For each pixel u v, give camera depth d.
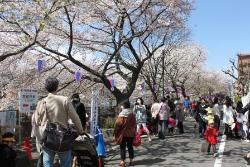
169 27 22.48
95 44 21.59
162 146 16.56
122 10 19.47
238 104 18.55
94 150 8.73
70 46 18.06
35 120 6.60
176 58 51.34
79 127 6.58
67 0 12.93
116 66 22.66
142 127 19.25
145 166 11.96
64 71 22.48
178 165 12.02
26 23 12.62
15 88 19.67
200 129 19.97
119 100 21.16
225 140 18.11
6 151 7.14
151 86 34.72
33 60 19.81
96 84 24.23
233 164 12.02
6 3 12.01
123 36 19.91
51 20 12.62
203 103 20.81
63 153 6.40
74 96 11.66
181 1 21.56
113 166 12.15
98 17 19.55
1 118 11.78
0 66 18.53
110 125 22.58
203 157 13.52
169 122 21.78
